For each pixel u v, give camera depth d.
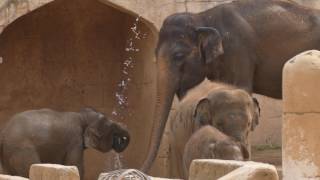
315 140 8.83
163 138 17.77
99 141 17.86
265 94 16.73
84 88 20.73
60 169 9.80
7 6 17.52
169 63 15.88
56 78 20.67
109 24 20.61
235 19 16.27
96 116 17.91
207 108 14.14
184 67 15.88
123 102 20.38
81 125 17.73
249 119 14.02
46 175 9.98
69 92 20.72
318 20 16.58
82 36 20.67
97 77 20.72
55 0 18.41
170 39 15.98
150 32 18.55
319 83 8.80
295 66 8.88
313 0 18.25
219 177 9.36
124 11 17.98
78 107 20.66
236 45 16.17
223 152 12.67
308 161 8.85
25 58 20.52
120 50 20.42
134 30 19.59
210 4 17.97
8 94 20.41
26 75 20.53
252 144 19.17
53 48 20.66
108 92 20.62
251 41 16.25
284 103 8.99
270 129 19.30
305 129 8.86
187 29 15.97
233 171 8.51
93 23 20.64
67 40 20.67
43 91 20.62
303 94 8.85
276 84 16.55
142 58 19.28
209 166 9.62
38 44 20.56
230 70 16.14
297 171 8.91
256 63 16.38
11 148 16.89
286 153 8.97
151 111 18.69
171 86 15.83
